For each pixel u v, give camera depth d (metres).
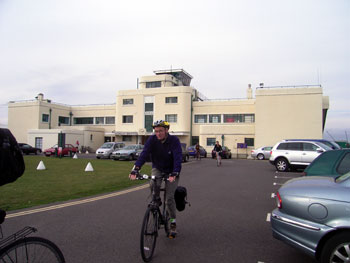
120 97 46.59
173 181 4.42
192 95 44.56
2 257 2.54
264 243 4.71
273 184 11.50
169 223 4.86
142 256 3.71
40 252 2.73
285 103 36.53
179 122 42.84
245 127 39.19
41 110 47.81
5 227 5.43
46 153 30.34
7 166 2.55
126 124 45.94
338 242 3.17
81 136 45.41
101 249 4.37
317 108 35.59
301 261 4.00
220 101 42.88
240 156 38.75
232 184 11.52
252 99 41.56
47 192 9.23
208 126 40.50
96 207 7.23
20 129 48.66
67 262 3.89
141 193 9.41
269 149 31.22
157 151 4.53
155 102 44.47
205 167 19.72
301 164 15.77
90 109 51.91
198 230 5.38
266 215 6.53
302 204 3.48
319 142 15.77
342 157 6.37
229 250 4.39
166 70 49.84
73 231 5.23
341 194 3.30
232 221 6.01
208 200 8.24
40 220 5.96
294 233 3.49
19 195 8.66
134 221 5.91
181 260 4.01
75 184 10.96
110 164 19.72
